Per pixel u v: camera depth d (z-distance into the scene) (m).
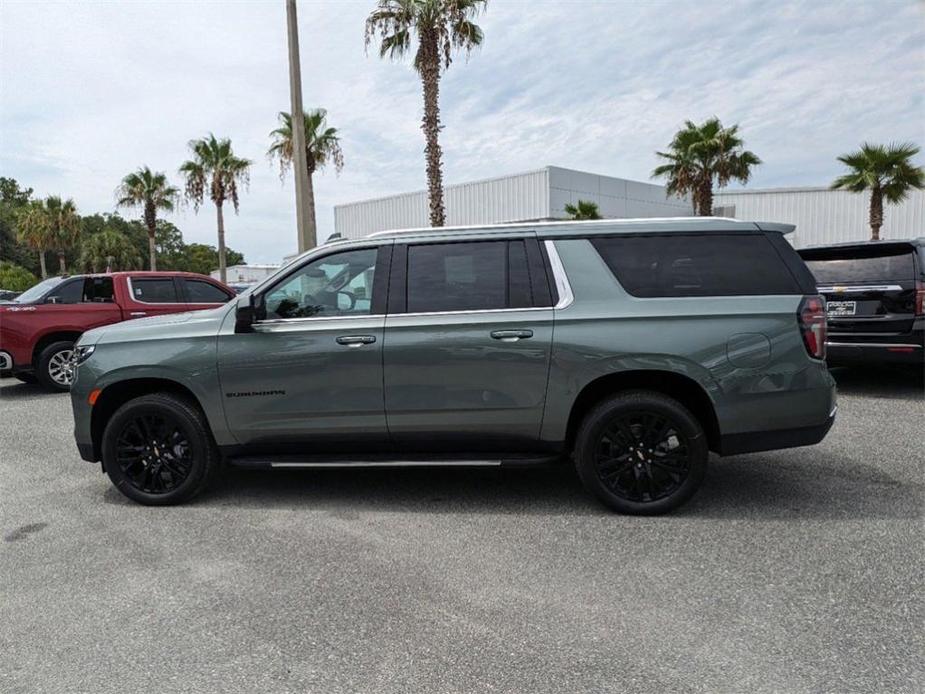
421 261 4.27
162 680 2.47
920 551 3.47
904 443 5.61
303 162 12.98
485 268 4.20
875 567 3.29
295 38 12.55
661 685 2.37
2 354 8.96
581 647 2.63
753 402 3.93
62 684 2.45
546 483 4.80
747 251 4.06
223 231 35.03
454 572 3.34
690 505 4.24
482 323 4.08
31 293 9.67
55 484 5.04
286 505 4.43
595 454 4.07
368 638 2.73
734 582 3.16
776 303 3.95
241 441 4.38
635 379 4.12
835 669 2.44
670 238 4.13
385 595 3.11
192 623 2.88
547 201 31.11
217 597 3.12
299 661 2.58
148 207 39.00
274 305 4.33
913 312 6.97
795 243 39.34
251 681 2.45
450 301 4.18
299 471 5.24
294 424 4.28
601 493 4.08
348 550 3.65
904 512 4.04
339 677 2.47
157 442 4.47
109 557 3.62
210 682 2.45
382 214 38.78
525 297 4.12
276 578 3.31
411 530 3.93
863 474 4.80
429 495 4.57
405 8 17.64
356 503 4.43
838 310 7.50
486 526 3.97
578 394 4.04
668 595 3.05
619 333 3.97
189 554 3.63
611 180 34.47
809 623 2.77
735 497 4.37
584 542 3.69
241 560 3.54
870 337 7.26
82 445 4.52
